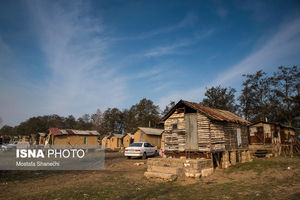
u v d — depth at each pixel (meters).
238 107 39.84
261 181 9.42
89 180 10.19
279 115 36.28
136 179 10.45
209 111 14.12
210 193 7.66
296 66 34.25
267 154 18.30
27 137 60.94
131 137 42.12
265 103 37.22
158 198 7.03
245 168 12.65
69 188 8.45
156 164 12.04
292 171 10.80
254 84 37.62
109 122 75.25
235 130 15.80
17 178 10.82
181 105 14.59
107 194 7.52
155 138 39.31
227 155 13.88
